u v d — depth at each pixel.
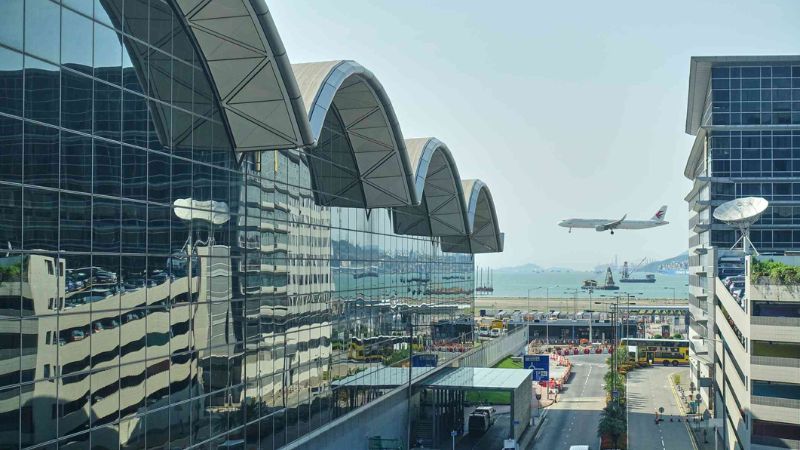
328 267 48.91
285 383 42.44
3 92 23.95
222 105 36.81
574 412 88.25
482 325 162.50
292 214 43.78
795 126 92.38
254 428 38.97
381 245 59.28
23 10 24.73
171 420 32.28
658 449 70.44
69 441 26.45
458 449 63.62
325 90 41.38
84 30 27.52
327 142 49.16
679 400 97.25
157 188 31.64
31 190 25.00
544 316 191.12
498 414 80.75
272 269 41.12
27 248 24.77
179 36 33.72
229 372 36.81
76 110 27.05
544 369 86.94
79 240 27.03
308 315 45.66
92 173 27.77
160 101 32.03
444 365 75.69
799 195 92.00
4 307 23.89
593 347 157.88
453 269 80.81
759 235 92.00
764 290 58.47
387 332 59.97
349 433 50.84
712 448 71.06
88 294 27.42
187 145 33.88
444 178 68.25
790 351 58.25
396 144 52.38
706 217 94.75
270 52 35.12
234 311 37.28
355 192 53.97
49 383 25.59
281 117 37.31
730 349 69.44
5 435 23.92
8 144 24.12
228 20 33.88
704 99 101.69
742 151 93.38
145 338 30.58
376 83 47.50
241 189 38.12
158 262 31.55
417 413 66.19
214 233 35.72
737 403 65.44
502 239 89.12
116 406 28.86
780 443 58.03
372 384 56.22
